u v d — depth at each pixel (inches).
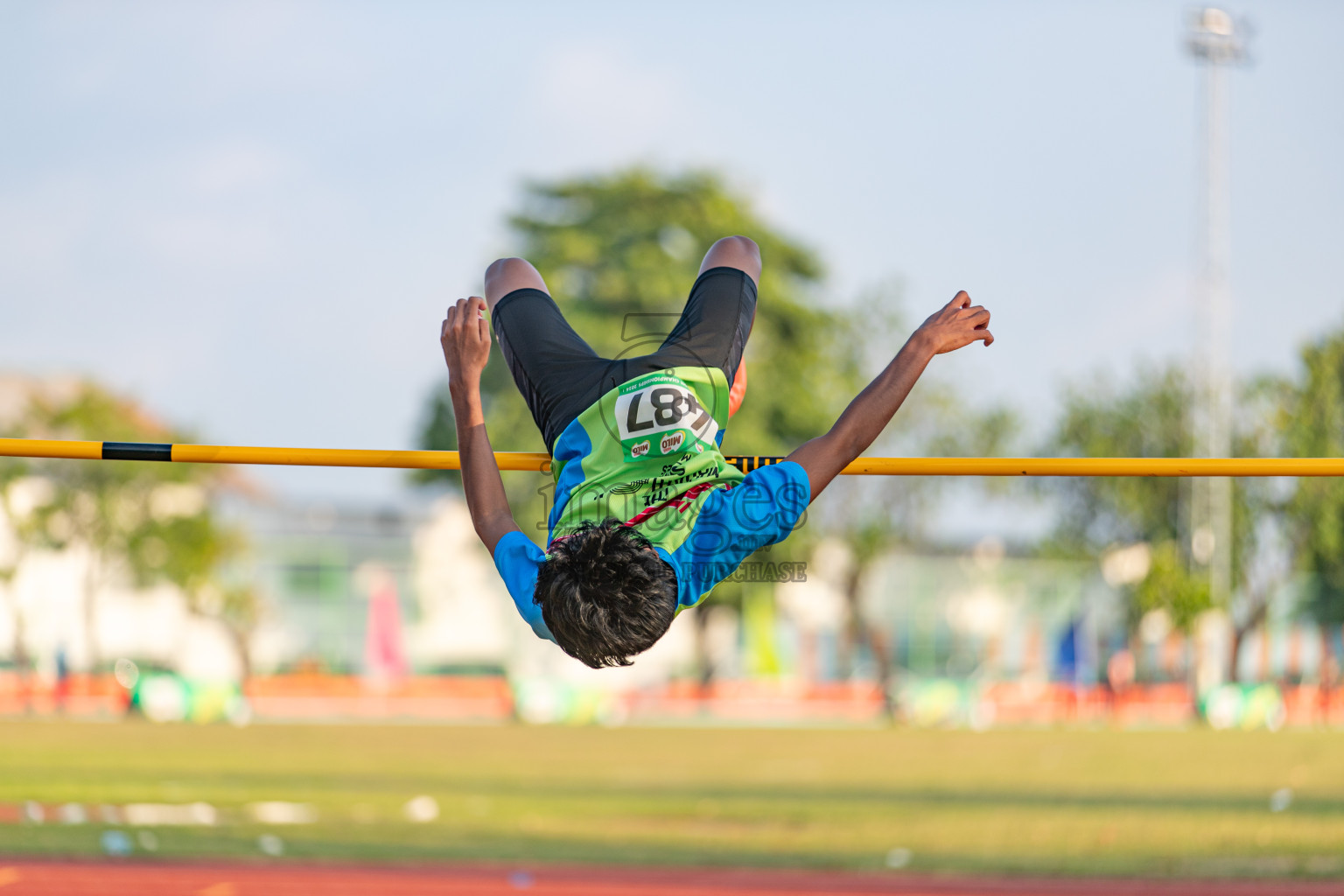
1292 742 1208.2
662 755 980.6
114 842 494.6
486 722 1510.8
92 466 1681.8
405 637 1932.8
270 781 725.3
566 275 1681.8
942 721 1601.9
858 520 1836.9
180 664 1851.6
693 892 446.3
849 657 2022.6
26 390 1952.5
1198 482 1889.8
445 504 1999.3
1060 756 1006.4
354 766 827.4
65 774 733.9
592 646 153.7
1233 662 1973.4
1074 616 1941.4
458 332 177.3
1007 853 510.6
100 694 1579.7
